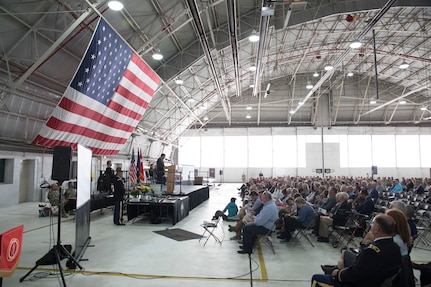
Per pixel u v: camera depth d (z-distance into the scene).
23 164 13.20
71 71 10.91
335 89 27.41
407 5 11.34
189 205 11.61
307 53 18.80
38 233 7.25
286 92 27.30
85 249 5.75
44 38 8.80
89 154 5.94
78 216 4.90
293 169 28.41
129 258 5.32
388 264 2.44
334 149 28.02
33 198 13.23
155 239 6.82
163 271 4.64
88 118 9.27
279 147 28.80
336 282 2.75
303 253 5.77
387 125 27.67
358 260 2.57
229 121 28.14
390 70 22.91
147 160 21.83
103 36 8.12
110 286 4.02
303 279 4.32
